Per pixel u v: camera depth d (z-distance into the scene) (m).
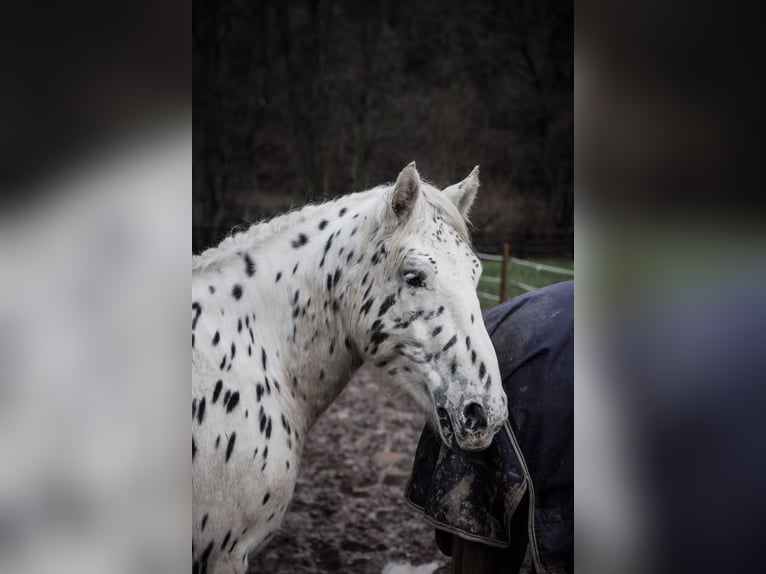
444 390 1.59
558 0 8.98
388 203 1.67
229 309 1.77
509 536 1.66
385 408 4.71
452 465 1.72
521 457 1.61
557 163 9.05
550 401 1.63
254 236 1.87
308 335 1.83
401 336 1.65
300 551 2.83
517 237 8.61
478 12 9.16
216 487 1.63
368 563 2.74
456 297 1.60
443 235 1.66
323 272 1.81
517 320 1.79
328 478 3.59
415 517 3.16
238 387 1.70
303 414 1.88
